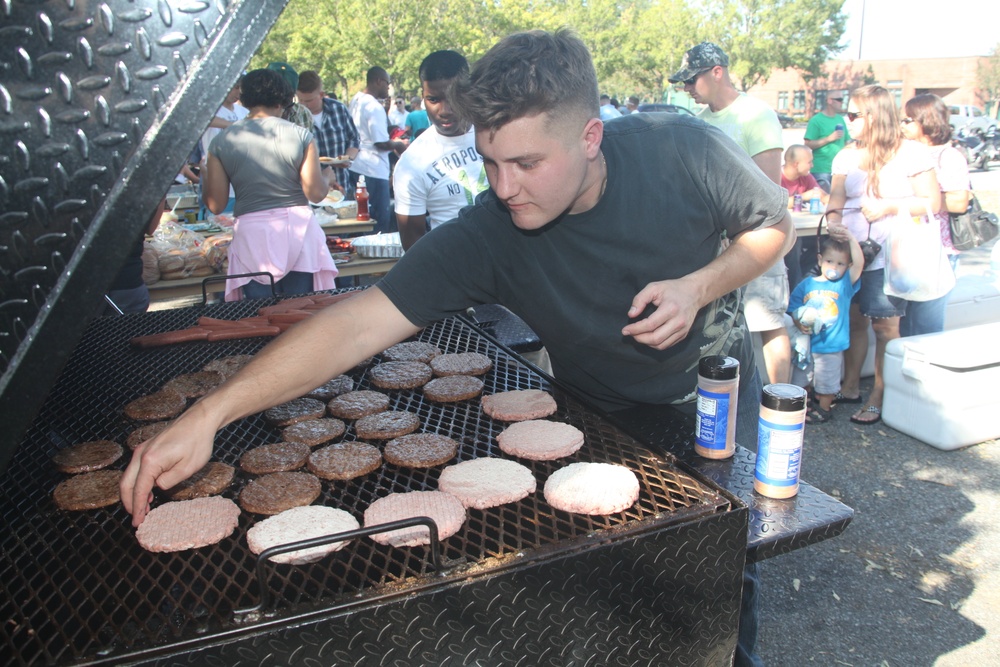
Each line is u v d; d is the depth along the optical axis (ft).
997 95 126.82
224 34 2.46
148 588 3.79
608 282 5.05
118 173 2.44
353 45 113.09
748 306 12.98
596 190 4.78
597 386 6.02
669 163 4.91
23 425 2.54
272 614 3.37
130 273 11.00
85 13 2.33
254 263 12.28
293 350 4.41
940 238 12.68
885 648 8.10
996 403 12.64
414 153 11.74
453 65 10.94
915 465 12.14
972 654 7.98
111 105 2.40
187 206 18.08
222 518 4.41
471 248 5.05
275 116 12.36
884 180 12.76
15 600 3.70
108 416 6.19
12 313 2.44
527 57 3.90
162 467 3.92
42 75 2.32
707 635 4.26
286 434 5.71
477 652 3.67
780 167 12.05
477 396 6.38
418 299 4.92
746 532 4.12
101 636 3.37
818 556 9.75
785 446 4.60
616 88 167.53
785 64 132.46
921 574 9.34
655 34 140.87
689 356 5.65
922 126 12.80
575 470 4.63
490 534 4.18
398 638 3.47
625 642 4.03
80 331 2.53
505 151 3.99
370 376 6.85
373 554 3.97
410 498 4.53
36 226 2.40
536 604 3.72
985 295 15.71
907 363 12.87
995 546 9.87
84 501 4.62
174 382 6.72
